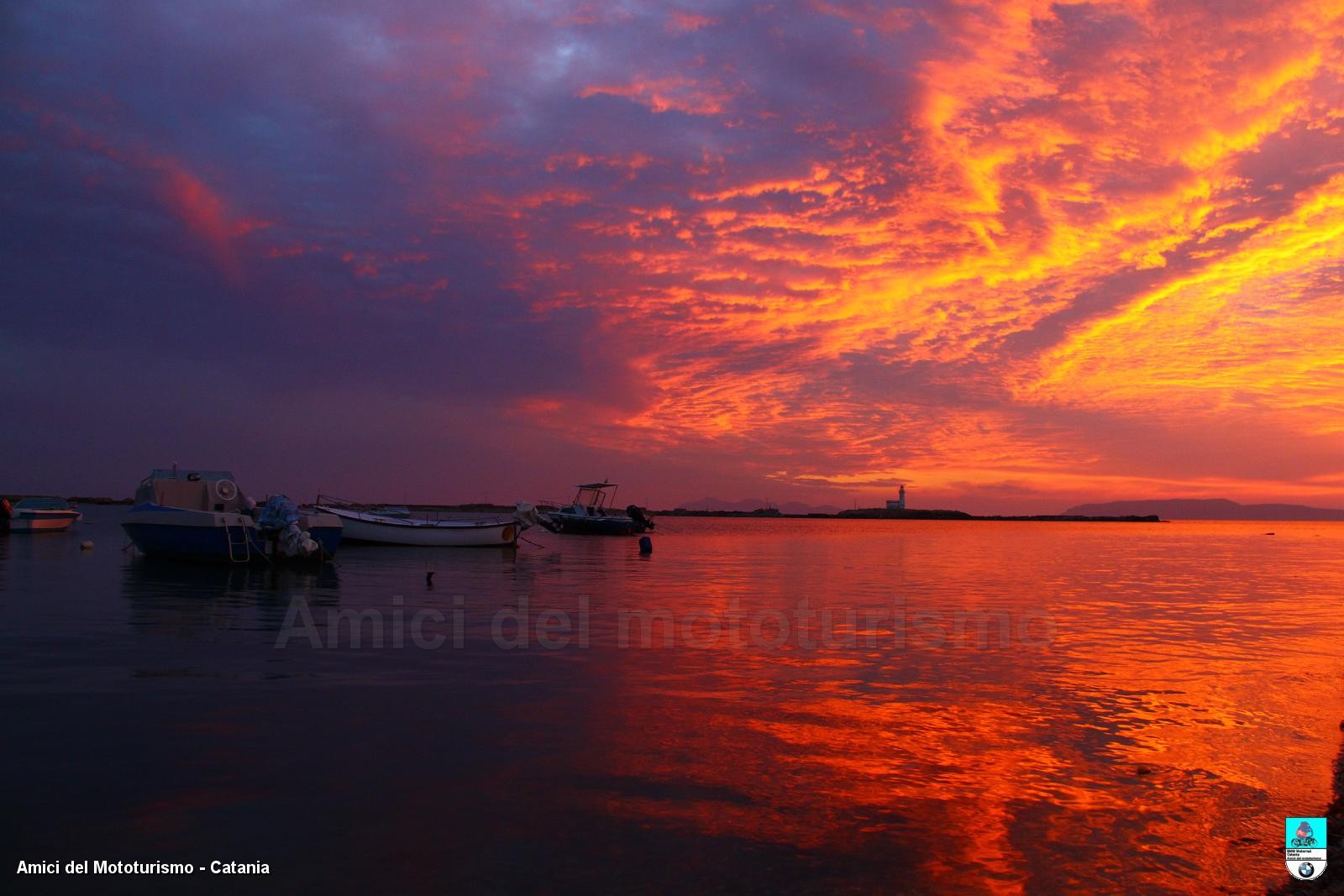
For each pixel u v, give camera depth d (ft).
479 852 19.61
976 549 198.80
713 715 31.63
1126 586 92.63
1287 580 104.63
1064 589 86.79
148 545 94.63
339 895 17.62
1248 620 63.10
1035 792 24.48
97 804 21.98
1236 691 37.60
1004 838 21.22
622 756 26.63
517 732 28.86
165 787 23.26
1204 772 26.55
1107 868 19.70
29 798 22.36
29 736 27.55
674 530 380.99
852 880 18.74
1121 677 40.32
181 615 54.49
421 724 29.63
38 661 39.04
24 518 144.25
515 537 141.90
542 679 37.22
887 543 234.79
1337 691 37.91
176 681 35.37
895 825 21.77
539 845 20.04
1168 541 304.91
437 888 17.93
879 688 36.96
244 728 28.76
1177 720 32.55
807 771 25.66
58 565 88.99
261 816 21.43
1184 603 74.95
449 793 23.18
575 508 255.29
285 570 90.43
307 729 28.81
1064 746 28.96
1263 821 22.70
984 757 27.58
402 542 134.00
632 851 19.85
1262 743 29.68
